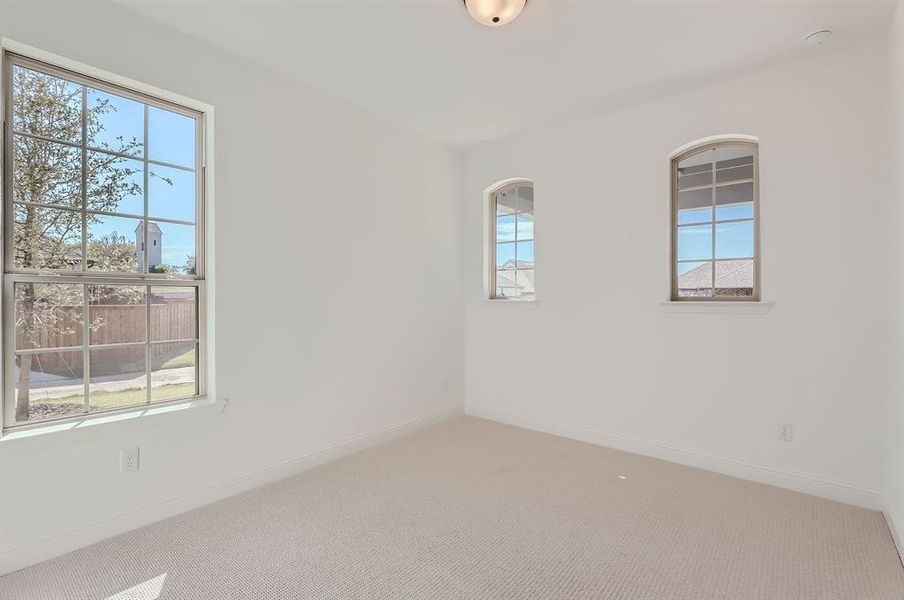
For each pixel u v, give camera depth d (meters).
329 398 3.16
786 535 2.16
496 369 4.17
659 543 2.10
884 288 2.39
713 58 2.62
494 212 4.31
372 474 2.91
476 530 2.22
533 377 3.90
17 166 1.98
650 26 2.30
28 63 2.00
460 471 2.96
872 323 2.44
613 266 3.42
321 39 2.46
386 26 2.33
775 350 2.74
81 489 2.06
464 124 3.68
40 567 1.90
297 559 1.97
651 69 2.75
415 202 3.85
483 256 4.27
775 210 2.74
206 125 2.58
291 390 2.93
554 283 3.75
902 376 1.98
